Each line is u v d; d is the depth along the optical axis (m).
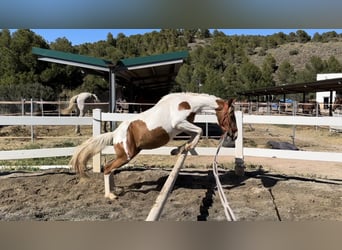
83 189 5.50
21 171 6.75
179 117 5.02
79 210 4.55
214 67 72.94
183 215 4.30
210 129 15.15
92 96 15.85
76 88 36.66
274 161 8.71
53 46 44.84
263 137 14.59
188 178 6.23
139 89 26.50
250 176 6.45
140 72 16.67
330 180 6.36
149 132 4.97
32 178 6.07
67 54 12.46
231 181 6.08
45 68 34.59
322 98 37.31
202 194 5.29
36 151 6.43
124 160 5.05
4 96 23.69
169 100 5.16
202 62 72.88
